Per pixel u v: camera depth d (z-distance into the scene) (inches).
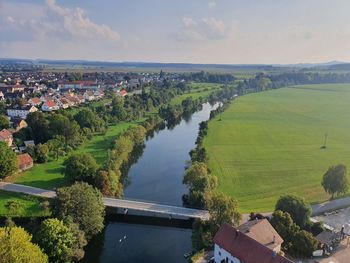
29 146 6353.3
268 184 5433.1
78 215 3668.8
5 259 2711.6
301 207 3850.9
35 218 4003.4
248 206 4586.6
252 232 3265.3
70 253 3277.6
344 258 3380.9
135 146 7564.0
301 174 5895.7
